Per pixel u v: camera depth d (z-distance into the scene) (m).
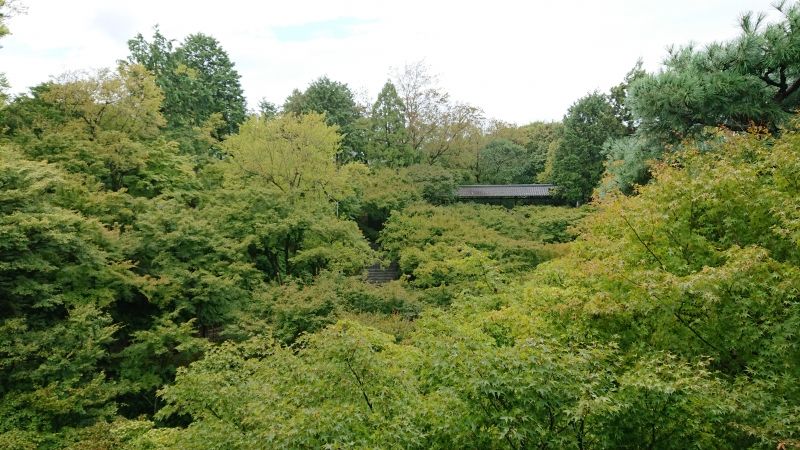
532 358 4.62
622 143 13.71
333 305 15.94
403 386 6.58
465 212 30.45
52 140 19.64
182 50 35.78
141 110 24.77
